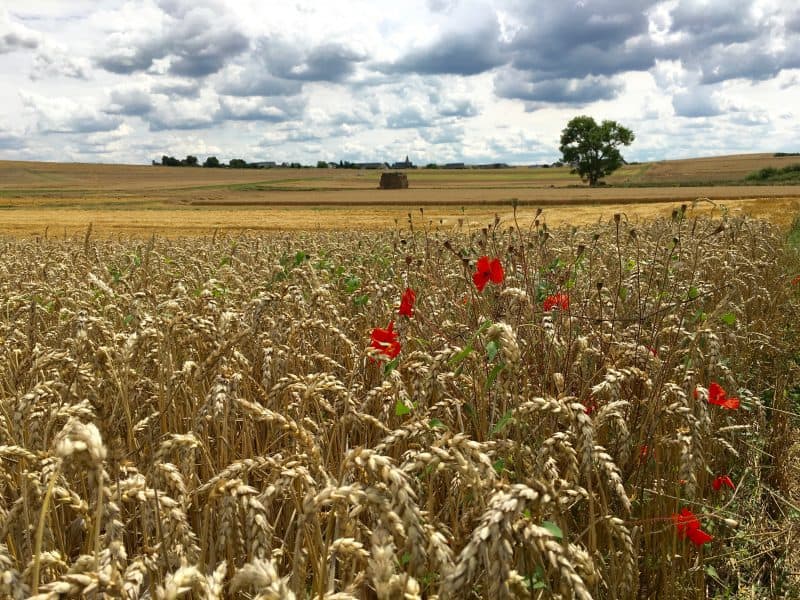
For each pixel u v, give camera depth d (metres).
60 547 2.73
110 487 2.16
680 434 3.14
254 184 121.12
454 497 2.60
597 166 98.88
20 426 2.75
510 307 3.98
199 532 2.88
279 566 2.72
